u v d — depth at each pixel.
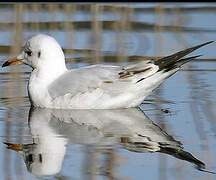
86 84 12.98
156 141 10.98
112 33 18.38
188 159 10.11
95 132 11.51
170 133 11.45
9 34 18.22
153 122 12.13
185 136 11.26
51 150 10.59
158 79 12.90
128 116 12.56
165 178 9.34
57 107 13.15
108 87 12.91
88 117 12.53
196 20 19.44
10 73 15.57
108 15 19.86
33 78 13.46
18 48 17.08
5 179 9.47
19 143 10.98
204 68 15.64
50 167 9.88
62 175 9.52
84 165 9.87
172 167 9.79
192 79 14.89
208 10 20.44
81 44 17.38
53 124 12.07
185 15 19.94
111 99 12.95
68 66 15.59
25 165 10.02
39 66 13.42
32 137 11.28
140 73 12.89
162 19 19.56
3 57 16.47
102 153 10.41
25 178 9.49
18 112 12.91
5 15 19.81
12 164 10.07
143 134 11.36
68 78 13.19
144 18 19.64
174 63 12.83
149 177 9.38
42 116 12.62
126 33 18.34
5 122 12.22
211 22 19.23
